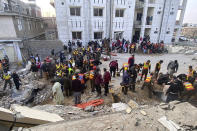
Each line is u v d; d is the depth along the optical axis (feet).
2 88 30.50
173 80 18.03
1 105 24.53
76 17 63.52
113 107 17.44
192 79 21.67
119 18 71.10
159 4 72.08
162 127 8.23
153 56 58.59
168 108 10.07
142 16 76.07
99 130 8.04
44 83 32.45
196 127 8.05
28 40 55.83
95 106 19.65
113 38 73.67
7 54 50.57
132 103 13.15
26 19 60.90
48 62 35.01
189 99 17.79
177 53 66.18
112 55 57.00
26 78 35.01
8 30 48.91
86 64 35.27
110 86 27.35
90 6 64.03
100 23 69.31
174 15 76.74
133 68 23.77
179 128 8.01
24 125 7.63
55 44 58.29
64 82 24.02
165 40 82.02
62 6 59.52
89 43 64.44
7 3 57.67
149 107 11.04
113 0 66.49
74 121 8.92
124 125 8.52
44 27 95.55
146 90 24.98
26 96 27.66
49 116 9.70
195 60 50.29
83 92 25.62
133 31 85.40
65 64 33.17
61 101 21.09
